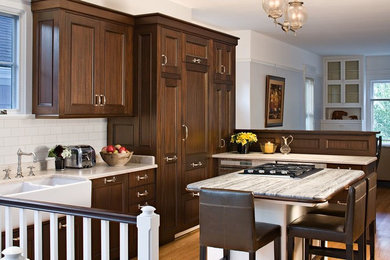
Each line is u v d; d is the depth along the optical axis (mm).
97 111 4348
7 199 2869
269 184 3266
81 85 4168
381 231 5469
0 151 3865
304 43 9172
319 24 7195
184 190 5086
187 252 4562
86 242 2553
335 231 3027
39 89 4078
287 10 3666
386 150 8953
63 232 3535
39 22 4059
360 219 3137
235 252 3334
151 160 4664
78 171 4121
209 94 5508
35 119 4164
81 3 4094
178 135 4988
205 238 2973
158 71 4680
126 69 4699
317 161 5105
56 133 4379
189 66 5133
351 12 6359
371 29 7648
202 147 5406
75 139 4590
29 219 3256
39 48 4062
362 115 10984
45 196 3281
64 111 4004
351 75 11070
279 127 8844
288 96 9289
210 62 5508
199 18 6812
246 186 3182
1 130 3873
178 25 4938
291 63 9391
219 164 5656
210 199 2930
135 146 4816
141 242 2354
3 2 3865
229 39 5922
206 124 5477
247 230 2828
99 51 4352
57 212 2645
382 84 11039
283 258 3229
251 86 7719
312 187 3127
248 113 7664
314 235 3094
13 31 4035
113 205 4145
